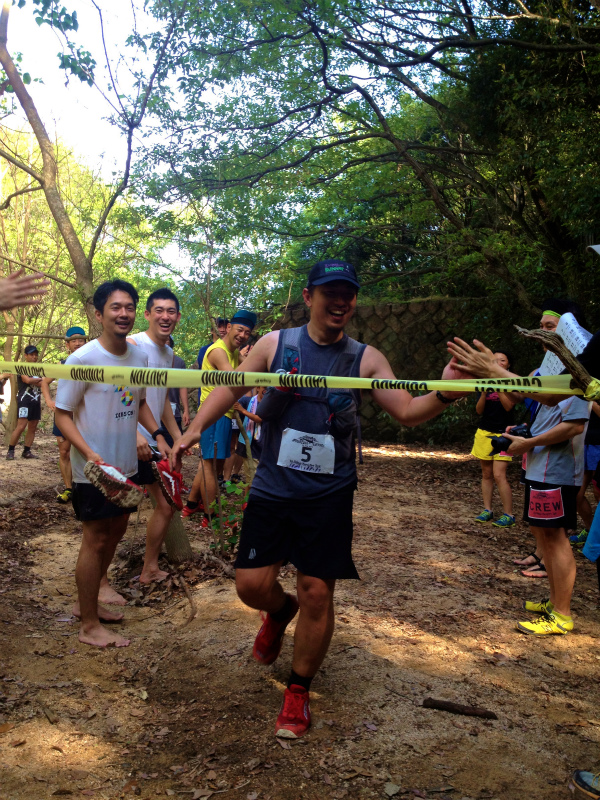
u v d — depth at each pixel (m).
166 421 4.99
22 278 2.56
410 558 5.84
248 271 12.54
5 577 5.04
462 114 11.67
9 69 5.93
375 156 12.13
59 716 3.17
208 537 6.15
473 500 8.80
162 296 5.07
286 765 2.80
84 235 14.20
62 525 6.81
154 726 3.14
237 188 10.90
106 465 3.62
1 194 15.17
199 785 2.70
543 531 4.29
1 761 2.79
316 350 3.06
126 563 5.38
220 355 6.39
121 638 4.02
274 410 3.03
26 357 10.64
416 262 16.00
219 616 4.30
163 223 10.46
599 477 3.79
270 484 3.05
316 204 14.43
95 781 2.71
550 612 4.39
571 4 9.59
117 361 4.04
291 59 10.42
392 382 2.58
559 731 3.11
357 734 3.02
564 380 2.49
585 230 9.19
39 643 3.94
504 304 11.88
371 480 9.94
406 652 3.86
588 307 11.00
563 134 9.34
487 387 2.50
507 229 11.95
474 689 3.47
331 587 3.04
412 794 2.63
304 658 3.03
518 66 10.47
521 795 2.64
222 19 8.76
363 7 10.41
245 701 3.31
